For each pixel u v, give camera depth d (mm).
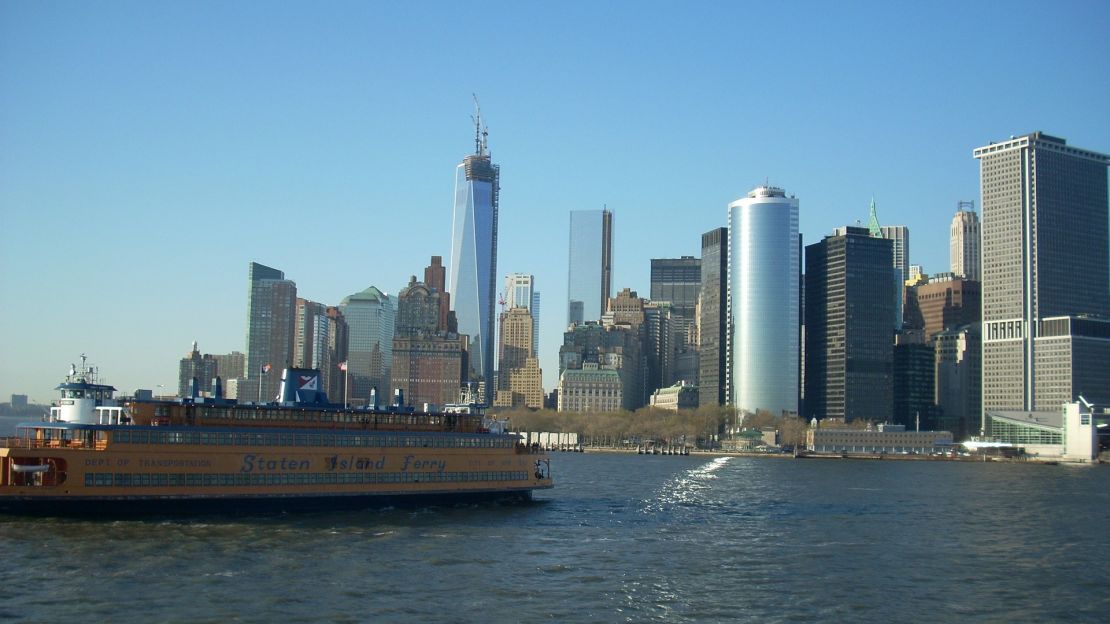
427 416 179000
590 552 132375
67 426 138250
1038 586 116500
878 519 180500
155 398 160000
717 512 187250
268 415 158750
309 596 101875
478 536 142125
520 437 186375
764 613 100875
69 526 132500
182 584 104625
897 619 99750
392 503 167250
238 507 149250
